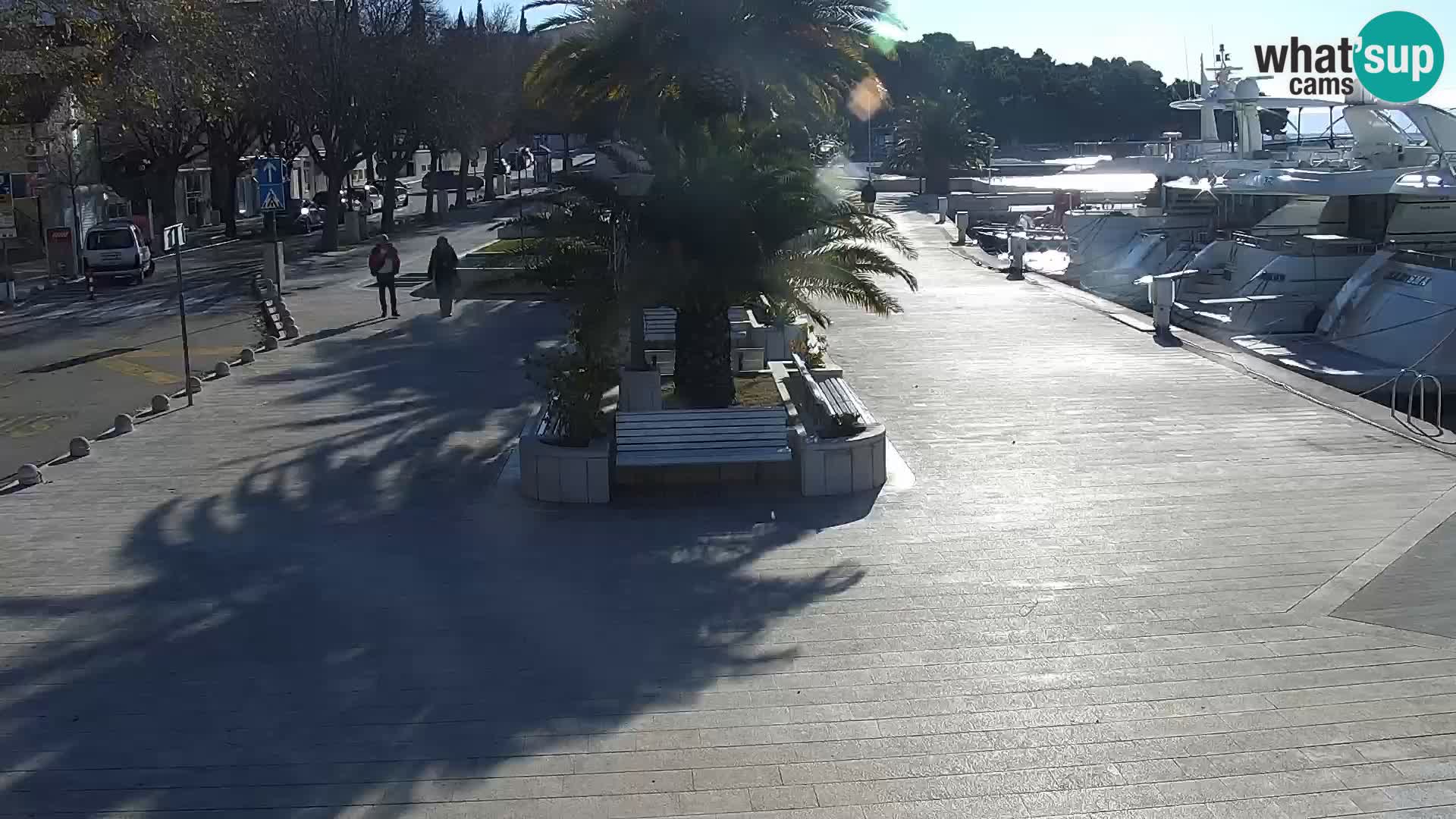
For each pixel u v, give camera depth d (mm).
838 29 21750
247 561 10109
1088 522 10867
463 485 12375
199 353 21484
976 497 11672
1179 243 33812
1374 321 22547
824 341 19688
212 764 6660
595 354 12969
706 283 13461
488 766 6590
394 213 58031
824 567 9750
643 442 11875
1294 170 29312
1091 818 6004
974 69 99062
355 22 41094
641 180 14656
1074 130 97438
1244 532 10484
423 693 7504
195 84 28375
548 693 7484
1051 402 16062
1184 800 6156
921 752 6688
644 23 20734
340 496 12055
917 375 18047
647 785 6367
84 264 33188
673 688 7539
